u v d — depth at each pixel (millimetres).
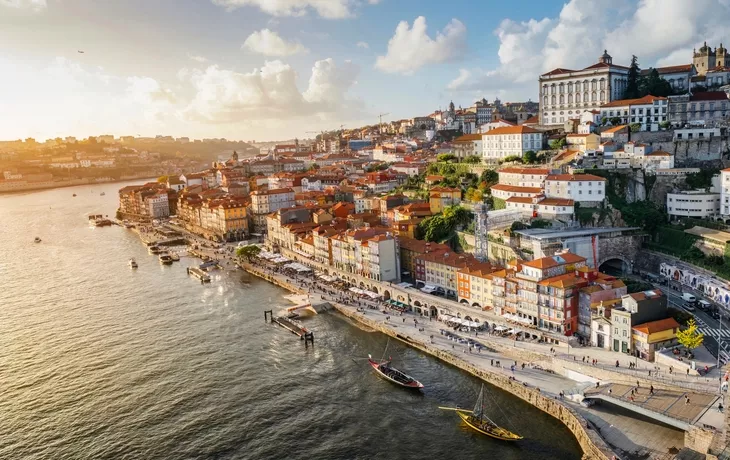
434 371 166875
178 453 132125
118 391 161125
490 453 126812
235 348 189625
